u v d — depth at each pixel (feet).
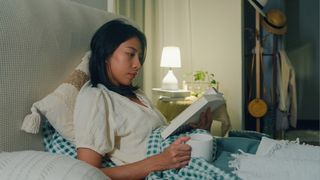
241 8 10.47
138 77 5.94
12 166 2.16
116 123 3.54
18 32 3.26
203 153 3.20
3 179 2.08
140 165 3.17
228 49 10.70
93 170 2.23
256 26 10.80
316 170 2.87
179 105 8.39
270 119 11.20
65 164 2.18
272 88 11.29
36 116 3.26
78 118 3.34
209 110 4.05
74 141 3.55
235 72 10.66
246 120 11.41
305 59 14.83
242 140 4.01
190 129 3.85
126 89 4.01
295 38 14.84
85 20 4.36
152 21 10.94
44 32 3.60
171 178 3.17
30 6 3.54
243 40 10.84
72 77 3.75
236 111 10.73
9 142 3.15
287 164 2.98
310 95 14.78
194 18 11.00
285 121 11.41
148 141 3.67
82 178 2.08
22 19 3.34
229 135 4.84
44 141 3.59
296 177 2.88
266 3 11.56
